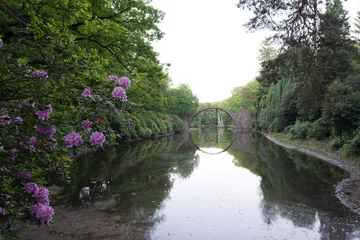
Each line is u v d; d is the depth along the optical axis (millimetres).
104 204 7742
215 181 11031
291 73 10047
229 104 83625
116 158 16484
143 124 30984
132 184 10195
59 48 2275
